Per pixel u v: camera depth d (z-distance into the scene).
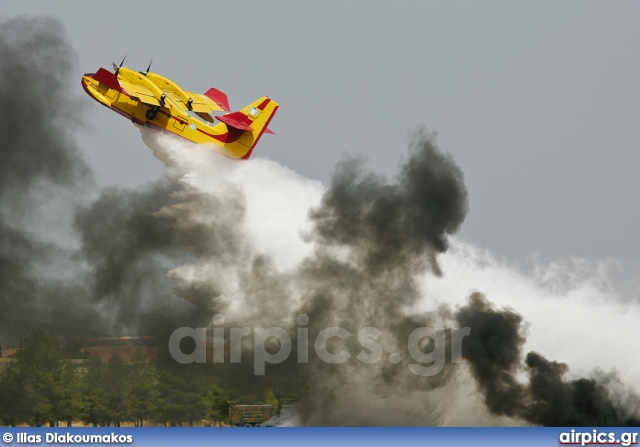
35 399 194.00
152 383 197.25
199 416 193.62
